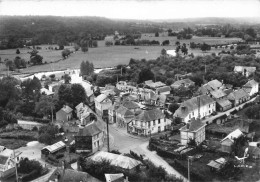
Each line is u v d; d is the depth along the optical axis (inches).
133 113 5428.2
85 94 6638.8
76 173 3321.9
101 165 3622.0
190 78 7829.7
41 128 5108.3
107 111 6028.5
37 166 3841.0
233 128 4894.2
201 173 3565.5
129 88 7642.7
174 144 4431.6
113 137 4955.7
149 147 4426.7
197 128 4407.0
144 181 3373.5
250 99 6742.1
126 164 3607.3
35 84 6983.3
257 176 3469.5
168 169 3745.1
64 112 5826.8
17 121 5812.0
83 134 4429.1
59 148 4453.7
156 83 7618.1
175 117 5369.1
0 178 3757.4
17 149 4712.1
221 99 6181.1
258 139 4448.8
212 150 4175.7
